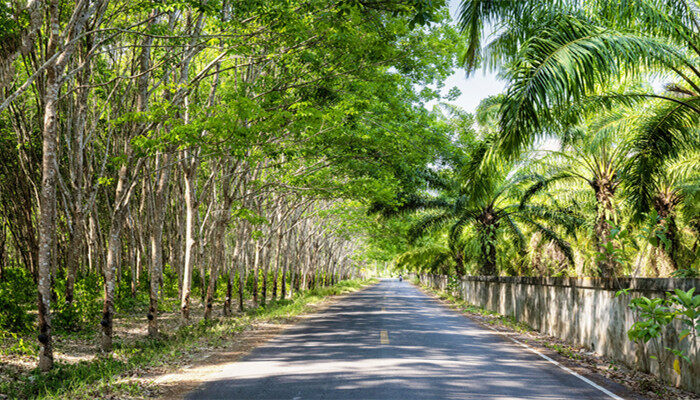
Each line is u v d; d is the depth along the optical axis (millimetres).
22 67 15562
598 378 8508
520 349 11828
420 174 22625
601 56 8109
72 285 17281
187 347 11711
